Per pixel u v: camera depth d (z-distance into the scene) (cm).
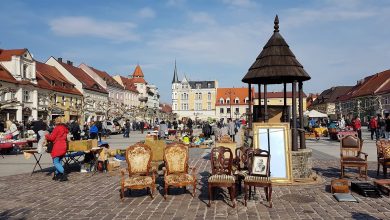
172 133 3133
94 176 1152
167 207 743
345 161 1055
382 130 2573
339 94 9850
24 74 4459
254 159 800
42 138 1265
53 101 4838
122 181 806
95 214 695
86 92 6169
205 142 2330
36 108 4575
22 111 4241
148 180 824
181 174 843
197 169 1288
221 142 1255
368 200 790
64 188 955
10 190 930
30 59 4572
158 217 670
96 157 1257
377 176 1114
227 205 755
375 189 827
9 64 4259
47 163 1494
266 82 1129
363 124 6512
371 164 1380
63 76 5962
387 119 2406
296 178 992
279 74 1009
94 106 6450
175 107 11500
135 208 738
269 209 721
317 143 2516
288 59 1039
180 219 656
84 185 998
